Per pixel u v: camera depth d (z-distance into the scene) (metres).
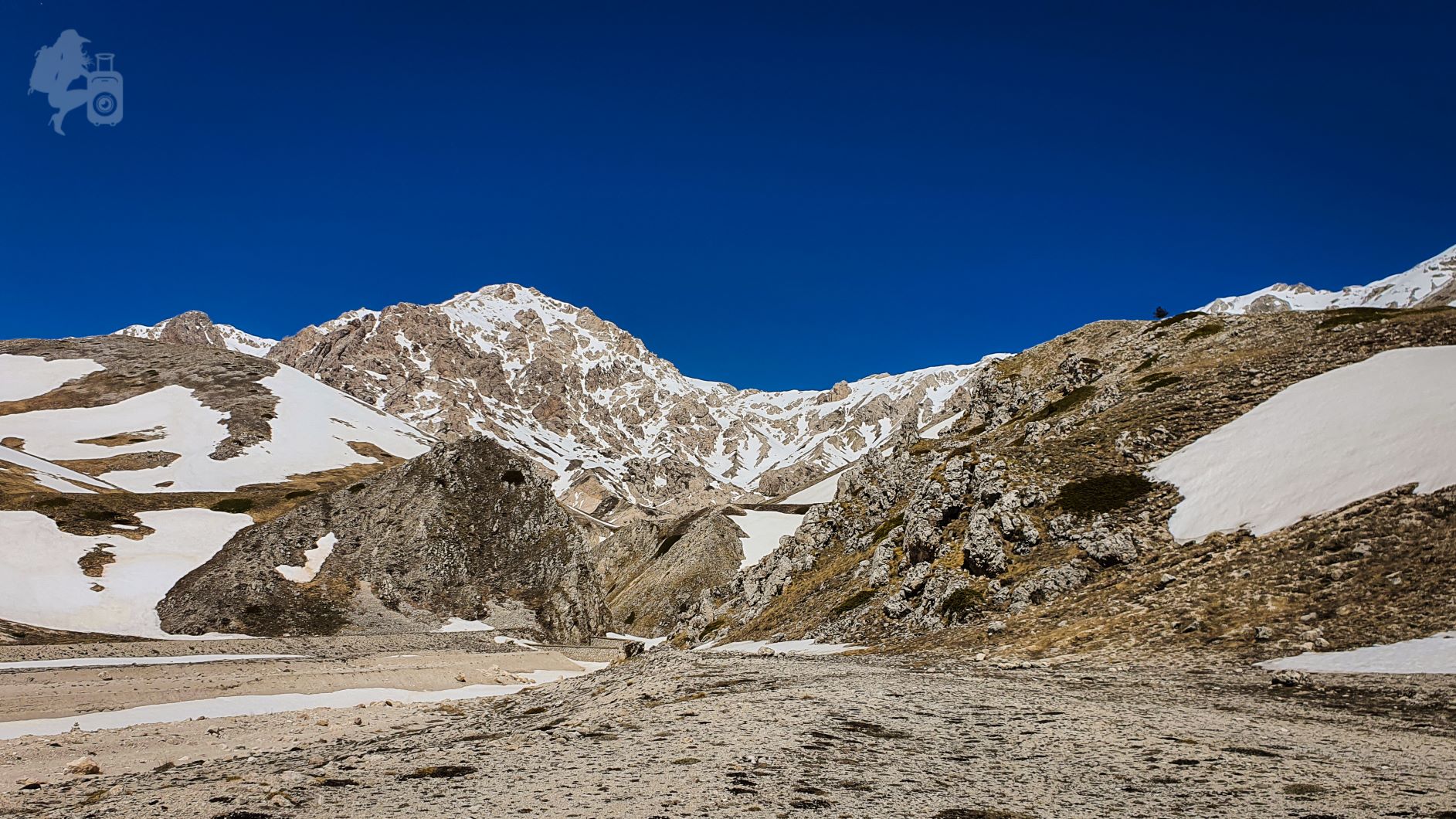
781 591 83.75
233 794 16.97
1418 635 30.25
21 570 89.38
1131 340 93.19
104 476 146.00
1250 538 45.00
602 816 14.23
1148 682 30.22
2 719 43.59
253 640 85.44
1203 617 37.94
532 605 112.56
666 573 151.25
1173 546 48.34
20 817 16.30
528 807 14.96
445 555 111.56
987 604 52.16
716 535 155.62
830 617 65.69
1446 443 42.44
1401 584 34.12
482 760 19.91
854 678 35.00
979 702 26.67
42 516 103.00
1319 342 70.88
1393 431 47.00
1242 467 52.66
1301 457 50.09
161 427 173.88
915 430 106.25
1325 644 31.86
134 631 84.56
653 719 25.62
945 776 17.17
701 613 94.81
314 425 191.00
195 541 108.62
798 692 29.77
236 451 166.38
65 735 38.06
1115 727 22.12
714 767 18.02
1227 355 75.88
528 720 29.91
